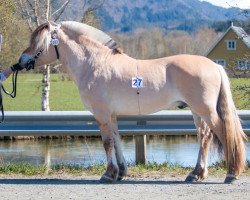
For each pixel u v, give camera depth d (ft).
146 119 36.94
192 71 29.55
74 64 31.24
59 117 37.14
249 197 25.57
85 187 28.81
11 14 73.20
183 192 27.02
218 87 29.81
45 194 26.89
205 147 30.78
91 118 37.11
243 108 47.57
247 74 48.47
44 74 77.77
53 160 45.01
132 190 27.76
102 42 31.40
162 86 30.17
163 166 35.65
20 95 131.44
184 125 37.06
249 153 44.39
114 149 31.17
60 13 72.69
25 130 37.06
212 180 30.96
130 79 30.35
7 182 30.68
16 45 79.05
